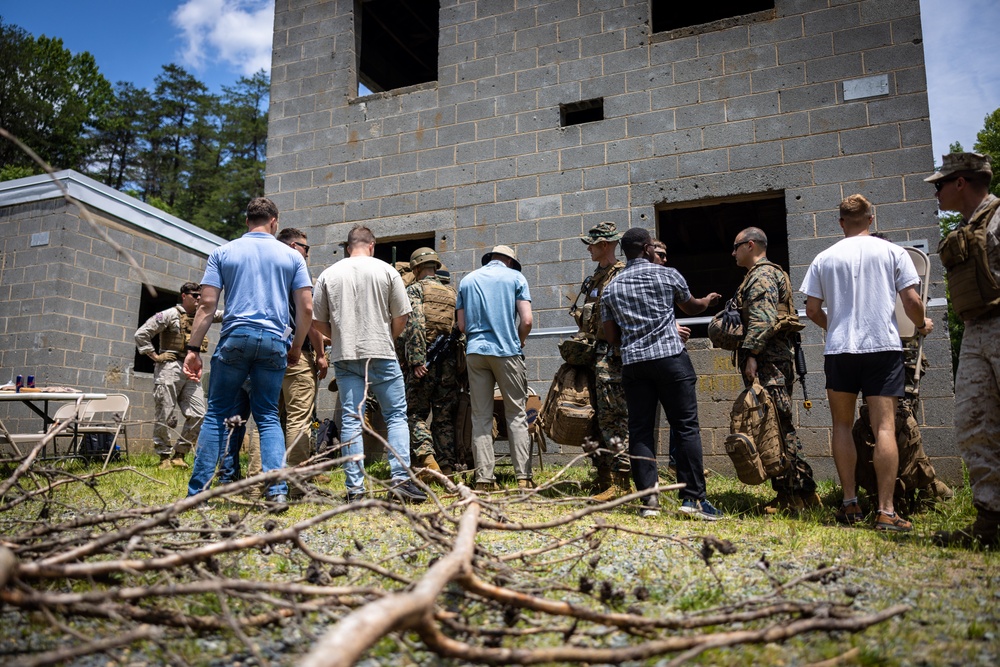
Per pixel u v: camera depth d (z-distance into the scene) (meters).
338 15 8.63
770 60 6.61
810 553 2.89
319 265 8.27
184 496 4.34
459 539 1.76
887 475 3.54
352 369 4.29
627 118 7.09
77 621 1.86
